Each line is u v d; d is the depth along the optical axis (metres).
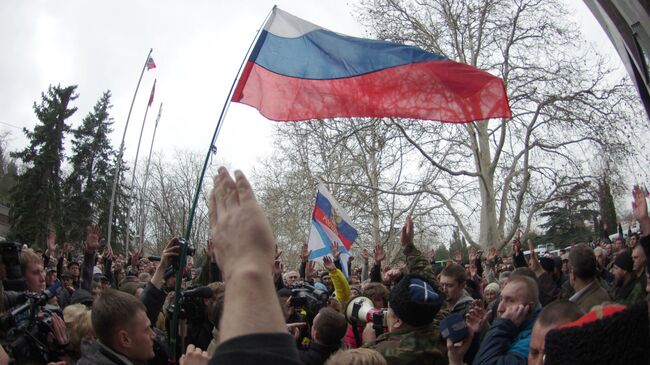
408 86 5.73
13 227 42.03
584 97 23.50
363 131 25.28
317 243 9.48
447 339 3.36
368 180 30.67
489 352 3.46
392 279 6.80
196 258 16.14
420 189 25.20
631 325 1.22
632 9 2.40
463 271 5.34
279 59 5.92
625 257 6.43
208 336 5.15
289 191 33.47
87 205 47.09
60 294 7.22
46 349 3.95
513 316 3.57
